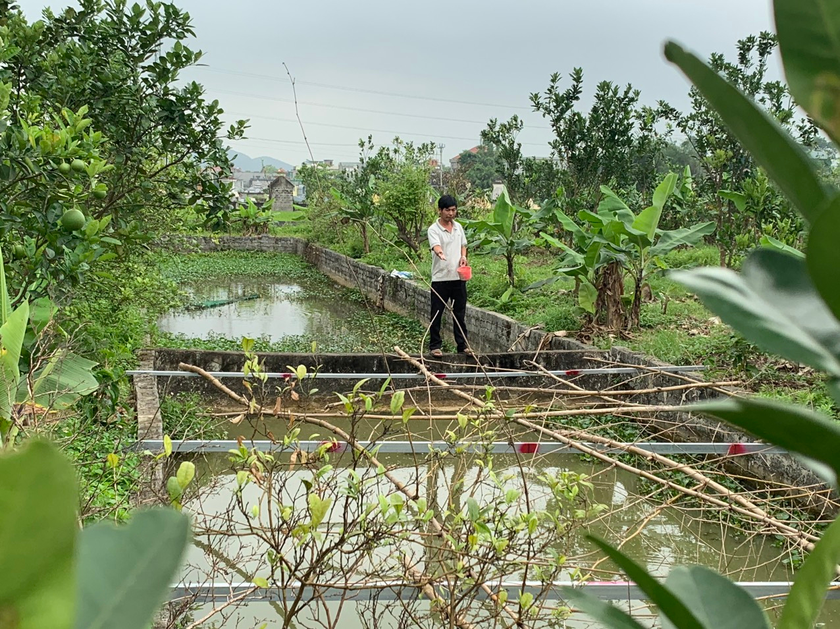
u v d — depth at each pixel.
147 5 6.79
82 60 6.44
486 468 3.38
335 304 17.62
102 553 0.39
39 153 4.60
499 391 8.06
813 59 0.49
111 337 6.80
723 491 3.55
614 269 9.59
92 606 0.37
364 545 2.98
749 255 0.56
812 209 0.48
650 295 11.15
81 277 5.01
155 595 0.38
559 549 3.78
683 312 10.18
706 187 15.09
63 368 4.04
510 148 16.97
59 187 4.81
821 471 0.50
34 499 0.27
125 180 6.86
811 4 0.48
